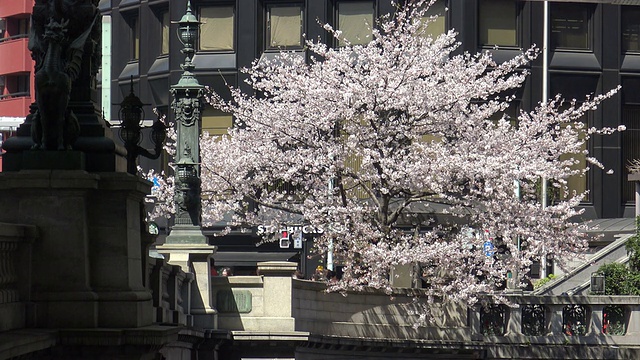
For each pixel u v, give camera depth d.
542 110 47.56
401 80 44.06
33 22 19.12
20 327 18.05
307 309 37.22
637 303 43.66
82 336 18.16
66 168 18.70
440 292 41.47
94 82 20.00
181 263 33.66
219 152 46.19
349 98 43.56
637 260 47.94
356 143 43.12
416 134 44.38
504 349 42.44
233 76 65.19
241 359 34.91
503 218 43.28
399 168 42.25
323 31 64.75
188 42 34.59
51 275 18.50
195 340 32.59
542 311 43.31
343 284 38.59
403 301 41.19
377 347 39.81
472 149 44.06
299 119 44.94
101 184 18.80
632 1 36.88
